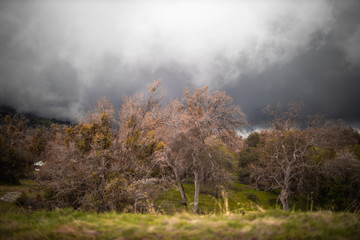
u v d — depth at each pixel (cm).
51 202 1197
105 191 1155
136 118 1600
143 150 1439
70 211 706
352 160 2158
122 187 1182
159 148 1554
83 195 1192
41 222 545
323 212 549
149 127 1812
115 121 1641
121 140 1411
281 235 385
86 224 491
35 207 1333
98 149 1254
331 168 2178
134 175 1293
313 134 2208
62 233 443
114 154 1304
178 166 2194
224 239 383
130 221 521
